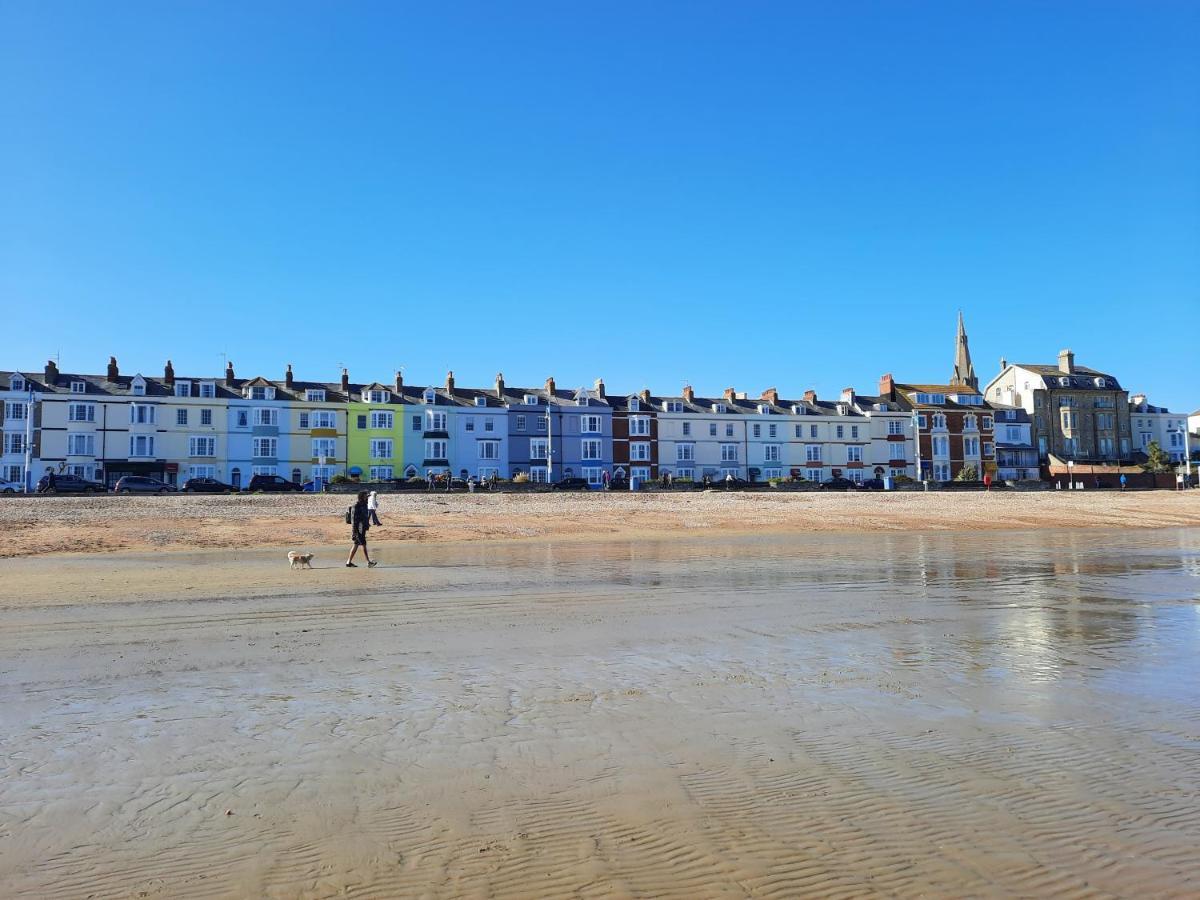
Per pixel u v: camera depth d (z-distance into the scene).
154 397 68.50
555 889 4.49
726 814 5.45
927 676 9.34
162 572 20.36
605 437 80.88
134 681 9.18
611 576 19.58
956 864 4.76
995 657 10.38
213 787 6.00
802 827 5.25
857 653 10.61
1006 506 48.97
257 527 33.62
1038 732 7.21
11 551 26.23
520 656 10.46
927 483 69.06
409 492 54.34
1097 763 6.41
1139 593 16.53
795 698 8.38
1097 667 9.80
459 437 76.75
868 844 5.01
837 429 86.69
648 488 67.06
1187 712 7.87
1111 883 4.55
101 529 31.66
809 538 33.31
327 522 35.81
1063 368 96.00
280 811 5.55
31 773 6.30
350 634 11.99
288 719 7.69
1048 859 4.82
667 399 83.56
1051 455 90.88
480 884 4.55
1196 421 106.25
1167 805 5.59
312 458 72.56
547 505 44.53
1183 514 46.19
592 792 5.84
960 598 15.76
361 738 7.11
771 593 16.47
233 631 12.25
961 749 6.75
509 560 23.88
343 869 4.73
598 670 9.66
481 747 6.84
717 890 4.47
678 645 11.14
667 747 6.82
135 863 4.83
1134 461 92.69
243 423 70.94
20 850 5.01
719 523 39.22
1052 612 14.01
